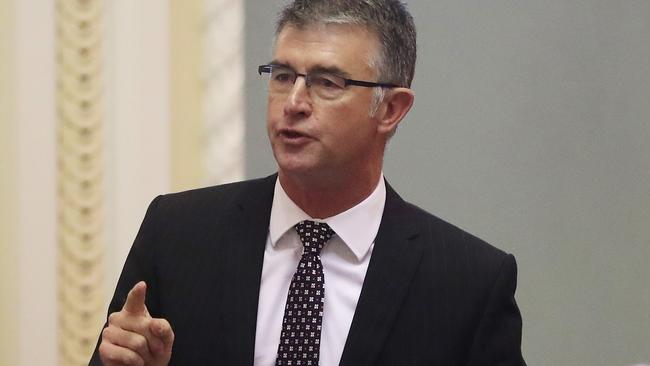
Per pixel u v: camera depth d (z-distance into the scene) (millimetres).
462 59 12445
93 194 11711
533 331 12617
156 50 11789
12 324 11562
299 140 7109
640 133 12594
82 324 11711
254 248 7504
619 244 12656
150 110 11789
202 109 11922
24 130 11555
